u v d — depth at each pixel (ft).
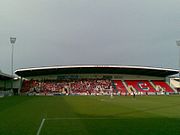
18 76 331.77
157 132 43.70
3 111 84.64
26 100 163.32
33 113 77.36
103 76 347.77
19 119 62.54
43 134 42.32
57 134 42.24
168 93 316.81
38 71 316.60
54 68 305.53
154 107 103.35
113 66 310.24
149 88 328.29
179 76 352.28
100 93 308.40
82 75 346.54
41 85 324.60
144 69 318.45
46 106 107.65
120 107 102.12
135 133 42.88
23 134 42.52
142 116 68.85
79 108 96.27
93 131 44.96
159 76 355.97
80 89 315.37
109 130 45.91
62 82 333.83
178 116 68.90
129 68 315.99
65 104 121.49
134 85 335.06
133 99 179.73
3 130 46.42
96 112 79.87
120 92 311.68
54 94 300.20
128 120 60.13
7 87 321.93
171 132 43.62
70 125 52.13
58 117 66.23
